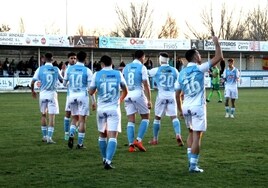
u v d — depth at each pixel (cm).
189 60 817
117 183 727
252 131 1362
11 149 1052
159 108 1132
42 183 728
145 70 1036
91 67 3988
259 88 4412
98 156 967
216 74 2658
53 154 990
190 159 812
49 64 1163
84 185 714
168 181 740
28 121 1628
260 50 4622
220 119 1711
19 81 3688
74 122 1073
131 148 1027
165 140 1197
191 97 807
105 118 862
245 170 819
